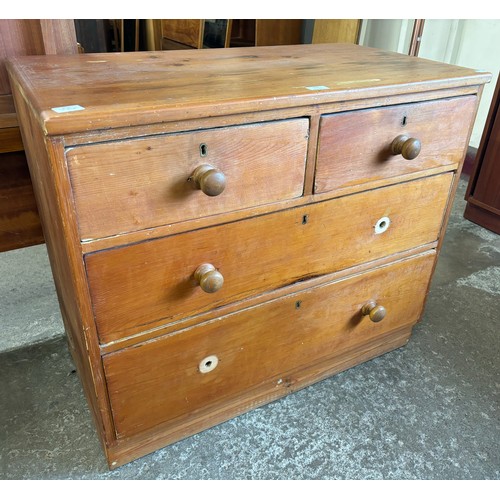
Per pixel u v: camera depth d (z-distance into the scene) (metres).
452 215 2.18
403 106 0.92
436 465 1.03
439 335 1.43
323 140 0.85
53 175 0.64
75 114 0.62
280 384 1.17
